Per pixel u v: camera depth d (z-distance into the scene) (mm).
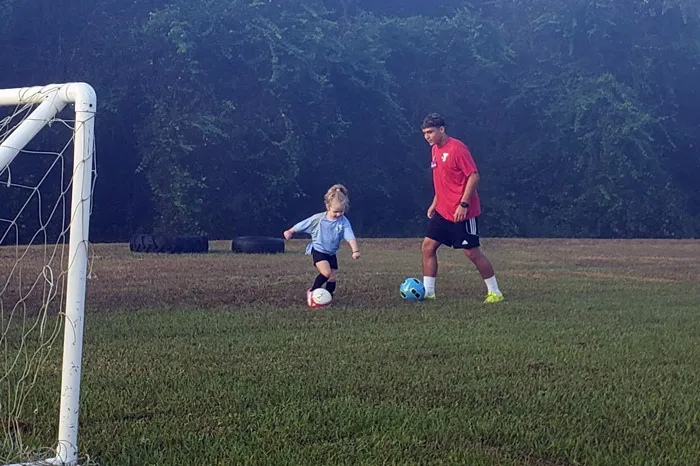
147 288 8531
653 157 34312
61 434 2766
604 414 3693
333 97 33562
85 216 2717
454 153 7570
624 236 34156
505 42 37969
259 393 3920
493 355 4969
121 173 29625
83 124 2736
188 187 27500
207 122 27812
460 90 37500
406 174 35719
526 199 36281
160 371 4367
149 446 3107
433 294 7934
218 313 6672
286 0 32656
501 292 8578
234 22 29812
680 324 6398
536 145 36125
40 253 12750
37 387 3867
